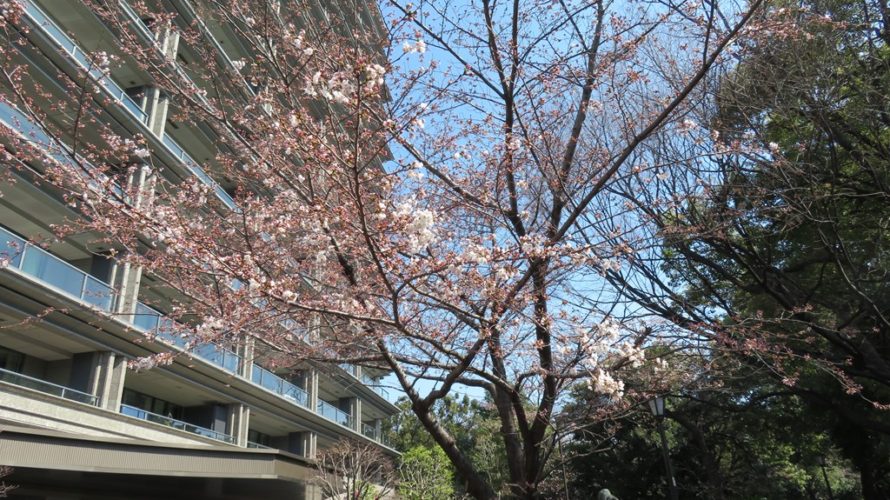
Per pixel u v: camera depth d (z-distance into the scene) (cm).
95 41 1477
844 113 1027
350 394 3316
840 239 1082
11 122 966
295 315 655
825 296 1234
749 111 1010
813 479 2750
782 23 748
